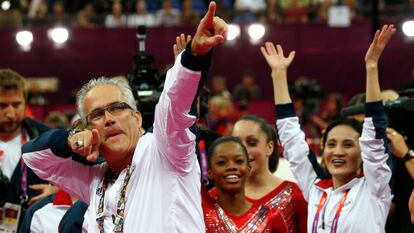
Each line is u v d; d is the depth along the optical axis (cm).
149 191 782
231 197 1030
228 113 2380
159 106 755
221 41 710
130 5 3278
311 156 1088
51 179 869
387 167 994
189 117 745
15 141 1257
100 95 812
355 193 1020
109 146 804
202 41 715
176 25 2955
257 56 2970
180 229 774
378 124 986
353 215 1008
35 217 1099
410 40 2859
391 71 2881
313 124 2125
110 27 3028
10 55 3058
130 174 796
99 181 850
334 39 2959
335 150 1040
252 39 2973
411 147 1120
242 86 2784
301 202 1084
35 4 3406
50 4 3494
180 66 729
